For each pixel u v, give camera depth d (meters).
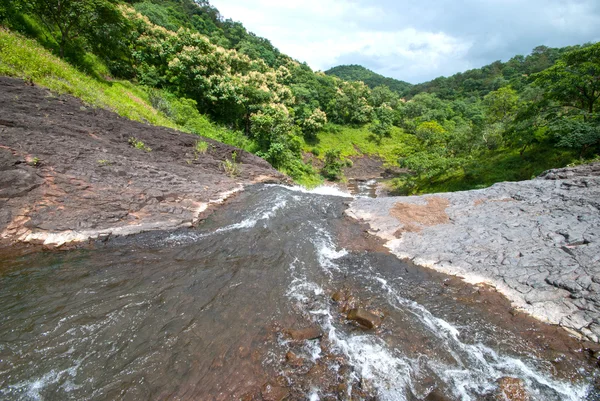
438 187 29.73
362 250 10.32
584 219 10.03
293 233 11.20
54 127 12.07
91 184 10.26
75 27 20.20
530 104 26.41
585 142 19.05
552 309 7.09
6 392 4.39
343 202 15.30
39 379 4.66
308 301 7.33
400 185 37.12
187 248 9.30
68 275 7.30
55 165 9.95
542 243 9.41
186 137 18.28
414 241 10.73
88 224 9.12
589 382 5.38
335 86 71.06
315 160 46.66
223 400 4.64
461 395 4.98
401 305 7.41
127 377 4.85
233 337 5.93
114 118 15.84
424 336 6.36
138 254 8.62
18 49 14.69
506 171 24.95
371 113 67.44
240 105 29.42
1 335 5.36
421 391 5.04
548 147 24.34
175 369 5.08
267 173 20.20
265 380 5.05
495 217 11.56
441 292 8.01
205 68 28.23
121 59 26.77
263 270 8.52
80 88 16.42
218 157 18.94
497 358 5.85
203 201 12.87
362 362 5.57
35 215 8.60
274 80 42.38
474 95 104.06
